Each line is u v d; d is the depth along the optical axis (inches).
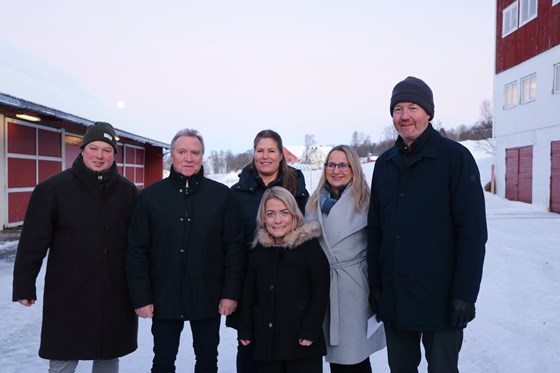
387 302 95.8
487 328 163.9
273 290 103.9
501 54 689.6
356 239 111.7
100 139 104.0
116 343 105.8
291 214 106.6
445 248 90.6
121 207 108.3
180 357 142.1
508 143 677.3
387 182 97.7
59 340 101.6
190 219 106.9
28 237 100.7
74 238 103.3
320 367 103.6
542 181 586.9
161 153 796.6
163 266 105.6
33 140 430.9
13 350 143.3
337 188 117.6
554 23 557.0
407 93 92.9
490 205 632.4
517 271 248.5
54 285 103.0
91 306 103.1
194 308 105.3
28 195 422.3
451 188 90.2
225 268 110.7
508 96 674.2
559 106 549.3
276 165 119.3
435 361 91.7
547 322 165.8
